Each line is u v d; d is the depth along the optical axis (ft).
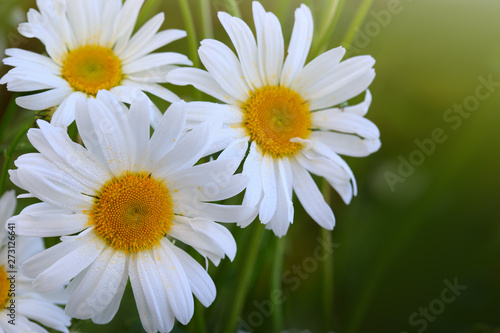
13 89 1.05
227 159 1.02
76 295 1.02
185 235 1.04
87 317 1.03
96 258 1.03
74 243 1.02
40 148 1.01
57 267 1.01
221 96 1.07
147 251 1.04
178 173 1.03
